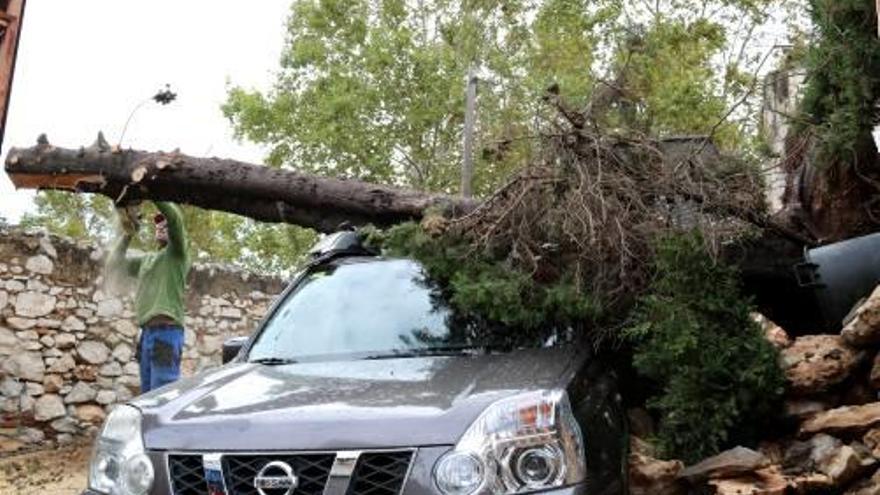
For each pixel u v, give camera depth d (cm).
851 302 670
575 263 595
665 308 572
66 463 1029
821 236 745
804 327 741
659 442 554
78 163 782
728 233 653
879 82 700
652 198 626
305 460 380
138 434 414
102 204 2105
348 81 2419
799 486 500
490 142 636
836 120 690
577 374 450
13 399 1105
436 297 553
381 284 568
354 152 2394
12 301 1120
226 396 438
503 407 390
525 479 379
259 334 569
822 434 546
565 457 388
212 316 1372
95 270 1199
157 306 890
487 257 580
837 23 702
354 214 783
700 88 1612
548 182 596
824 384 573
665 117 1221
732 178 666
